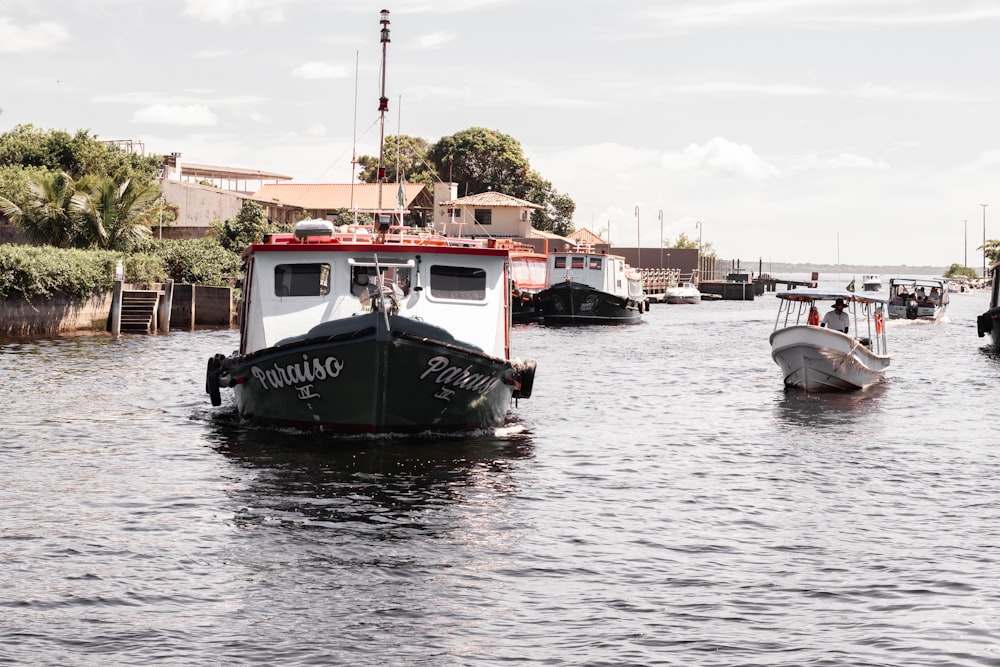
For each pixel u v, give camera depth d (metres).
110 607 10.39
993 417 24.06
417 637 9.77
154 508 14.20
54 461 17.25
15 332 40.66
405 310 19.25
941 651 9.59
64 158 77.81
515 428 21.38
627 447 19.59
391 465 17.09
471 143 122.62
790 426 22.52
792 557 12.44
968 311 85.31
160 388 26.59
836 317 30.78
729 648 9.60
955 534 13.53
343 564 11.90
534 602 10.76
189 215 76.88
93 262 44.41
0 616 10.08
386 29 21.38
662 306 98.12
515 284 63.94
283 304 19.42
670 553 12.55
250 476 16.17
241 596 10.79
